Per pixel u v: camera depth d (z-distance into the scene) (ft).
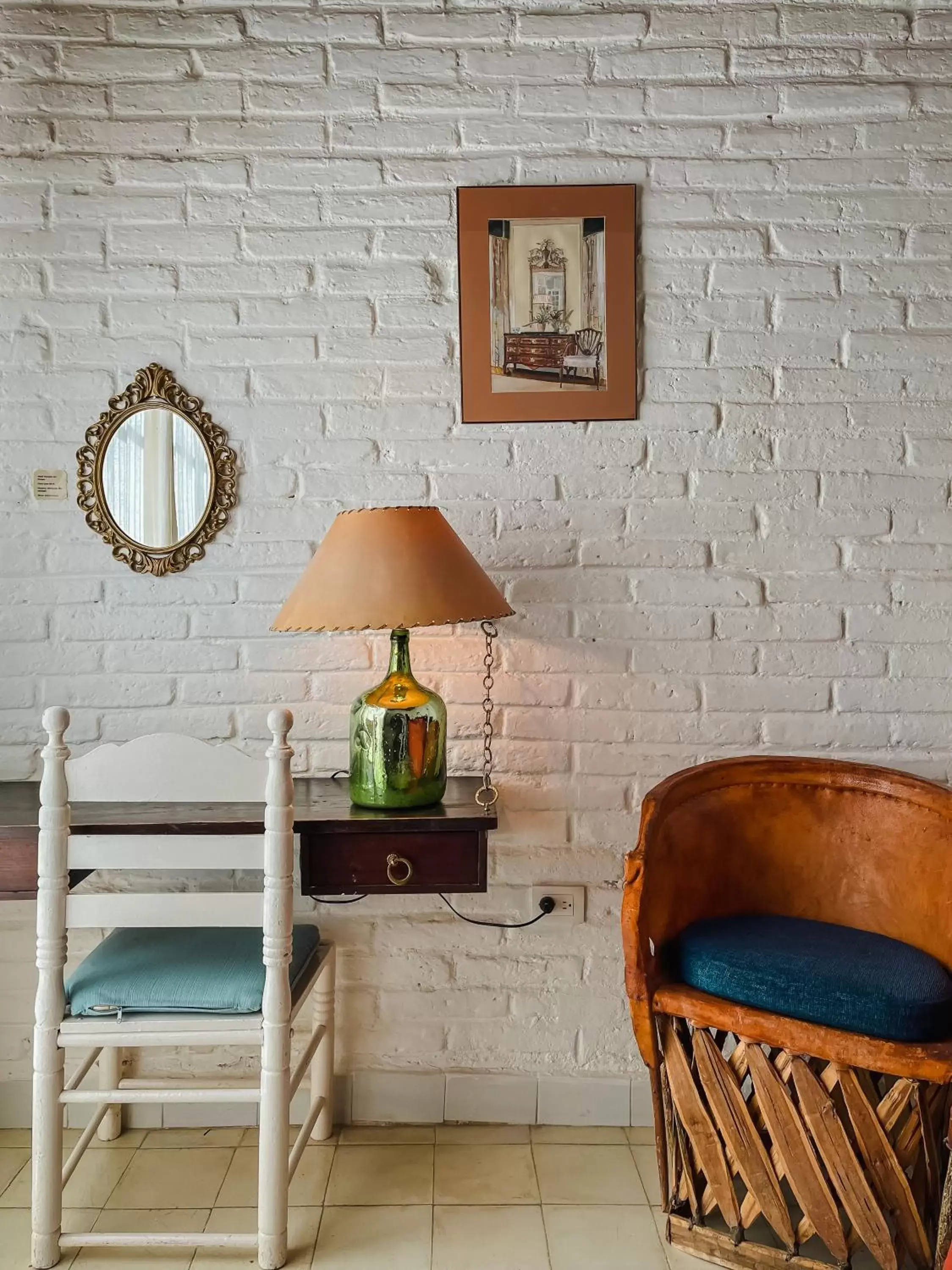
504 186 7.06
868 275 7.09
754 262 7.09
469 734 7.22
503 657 7.20
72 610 7.16
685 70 7.06
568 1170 6.75
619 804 7.24
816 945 5.92
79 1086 6.98
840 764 6.59
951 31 7.04
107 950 6.23
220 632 7.19
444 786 6.38
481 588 6.18
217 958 6.06
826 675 7.18
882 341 7.09
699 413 7.13
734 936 6.03
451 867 6.07
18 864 5.95
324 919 7.26
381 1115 7.29
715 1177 5.77
